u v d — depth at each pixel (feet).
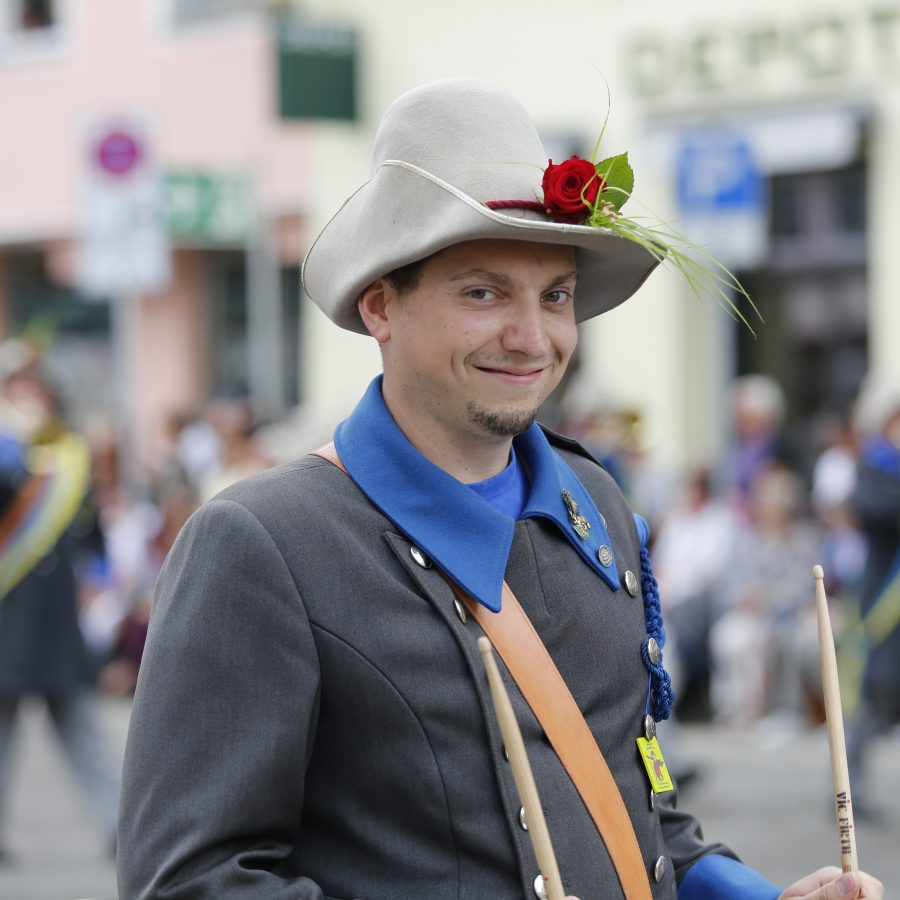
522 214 10.46
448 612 10.27
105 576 50.88
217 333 70.23
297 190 65.92
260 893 9.75
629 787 10.66
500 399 10.50
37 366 33.91
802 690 41.81
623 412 36.60
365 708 10.09
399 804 10.05
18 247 76.54
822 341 51.70
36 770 40.60
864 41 48.96
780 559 42.52
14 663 31.86
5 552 32.48
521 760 9.61
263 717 10.00
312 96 58.90
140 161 45.29
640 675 10.98
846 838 10.57
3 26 75.77
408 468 10.59
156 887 9.82
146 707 10.12
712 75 51.75
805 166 51.16
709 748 40.06
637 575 11.48
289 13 63.77
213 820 9.85
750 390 47.42
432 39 57.98
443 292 10.43
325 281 11.09
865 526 34.14
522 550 10.73
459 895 9.95
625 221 10.62
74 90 73.26
